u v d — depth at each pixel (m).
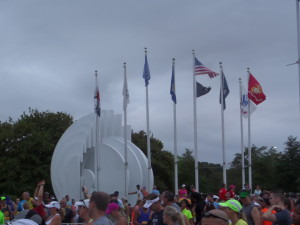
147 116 40.81
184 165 100.75
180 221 10.11
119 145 49.12
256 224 13.48
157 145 87.56
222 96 41.72
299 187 75.31
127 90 41.38
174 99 39.91
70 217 19.66
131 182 47.78
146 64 40.19
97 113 43.53
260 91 39.72
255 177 82.06
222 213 6.90
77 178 46.25
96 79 42.91
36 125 73.31
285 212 11.48
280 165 76.88
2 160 66.56
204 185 102.88
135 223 18.28
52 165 47.50
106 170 48.16
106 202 7.89
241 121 43.41
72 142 47.06
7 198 24.78
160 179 83.94
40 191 13.38
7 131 69.38
